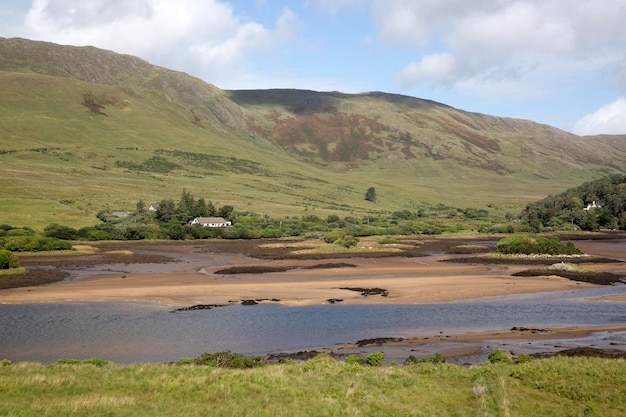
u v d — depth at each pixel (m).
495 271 87.00
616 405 23.48
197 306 57.28
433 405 23.77
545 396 24.98
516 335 44.59
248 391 23.92
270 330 47.03
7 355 38.91
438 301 60.84
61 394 22.33
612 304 59.25
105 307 56.50
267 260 106.44
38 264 93.88
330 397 23.67
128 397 21.88
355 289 68.50
